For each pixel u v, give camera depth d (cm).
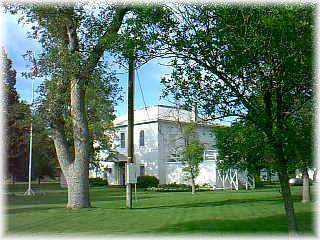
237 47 778
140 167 4091
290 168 810
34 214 1446
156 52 855
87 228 1122
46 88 1573
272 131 781
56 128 1672
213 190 3294
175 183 3672
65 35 1620
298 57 759
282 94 804
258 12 765
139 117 4169
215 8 802
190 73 834
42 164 4672
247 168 819
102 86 1614
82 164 1644
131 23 853
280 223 1177
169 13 835
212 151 3519
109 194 2794
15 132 3306
